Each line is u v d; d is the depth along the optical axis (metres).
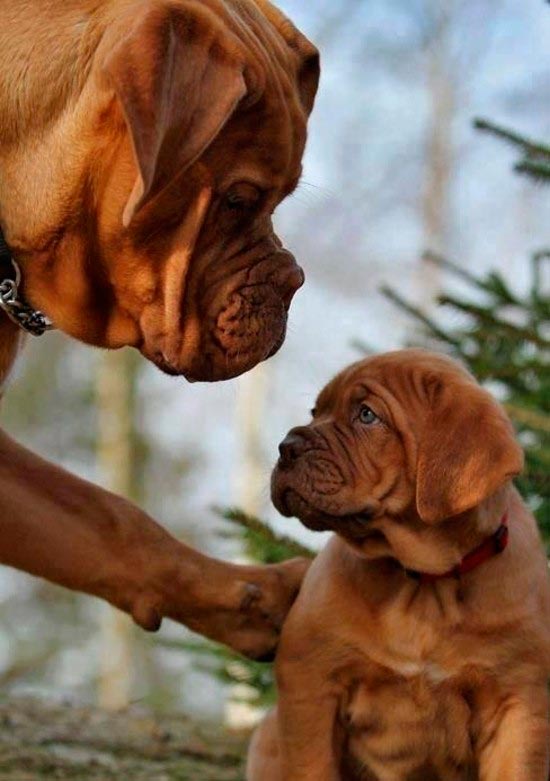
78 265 5.20
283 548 6.78
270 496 5.54
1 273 5.29
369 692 5.40
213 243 5.17
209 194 5.04
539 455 6.41
